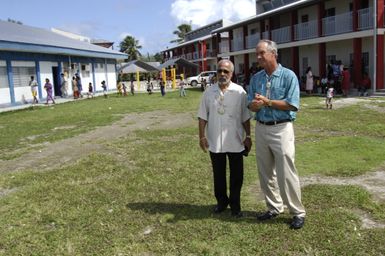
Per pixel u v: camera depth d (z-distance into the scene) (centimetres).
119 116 1792
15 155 1000
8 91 2619
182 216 520
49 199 617
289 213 505
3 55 2555
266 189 493
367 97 2078
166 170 760
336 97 2173
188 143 1038
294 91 443
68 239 466
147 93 3712
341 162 758
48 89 2703
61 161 912
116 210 554
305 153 848
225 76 483
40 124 1620
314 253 405
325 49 2667
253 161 801
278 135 453
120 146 1044
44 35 3531
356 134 1076
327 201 546
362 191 575
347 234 442
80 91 3288
